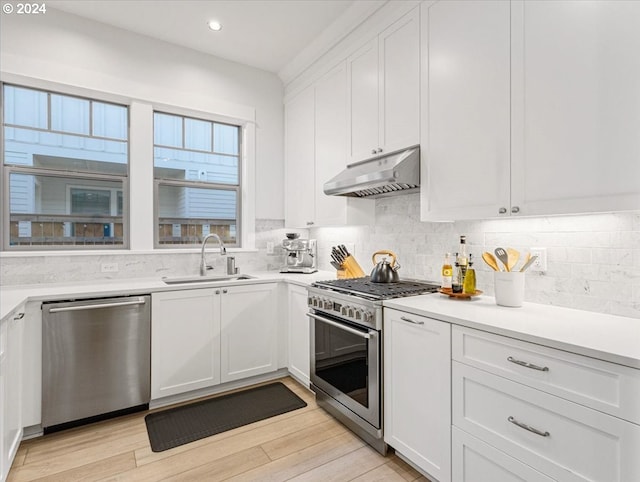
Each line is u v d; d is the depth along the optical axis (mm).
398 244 2670
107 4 2539
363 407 2012
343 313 2148
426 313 1652
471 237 2152
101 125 2863
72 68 2641
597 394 1078
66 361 2160
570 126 1384
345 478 1755
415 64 2094
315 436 2127
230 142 3504
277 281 2982
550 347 1190
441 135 1933
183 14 2645
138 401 2387
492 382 1377
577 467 1124
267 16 2656
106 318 2279
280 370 3061
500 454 1348
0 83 2506
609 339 1179
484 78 1707
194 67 3150
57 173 2701
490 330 1375
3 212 2531
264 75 3533
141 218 2922
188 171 3275
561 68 1413
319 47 2945
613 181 1266
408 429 1765
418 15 2074
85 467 1831
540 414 1224
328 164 2904
